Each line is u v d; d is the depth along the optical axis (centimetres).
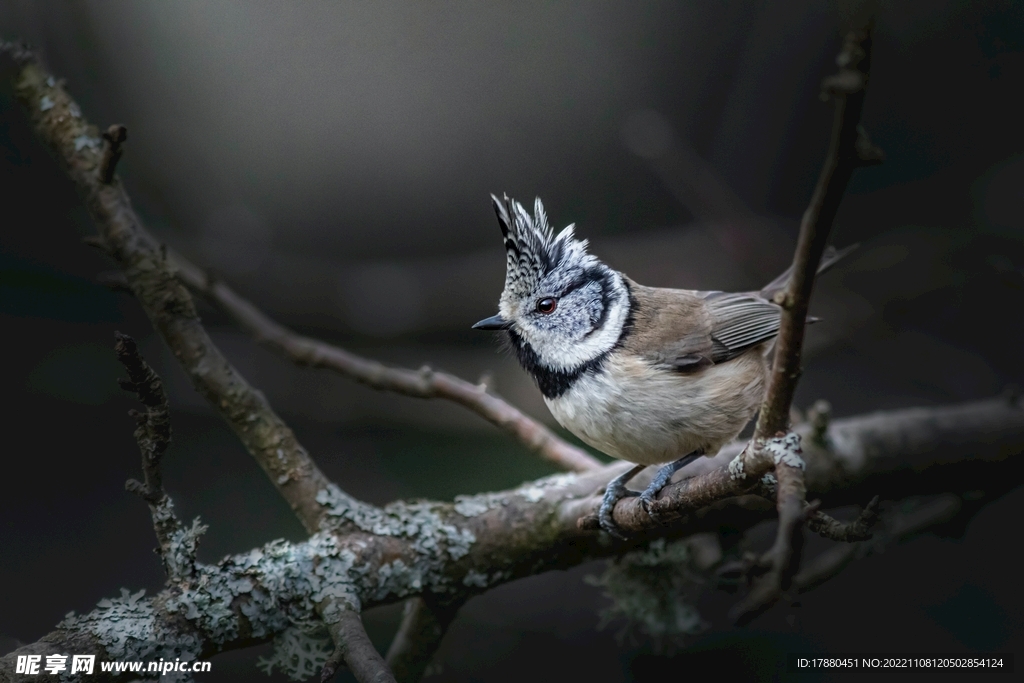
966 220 1312
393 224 1400
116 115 1266
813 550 1105
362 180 1366
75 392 1091
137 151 1279
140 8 1235
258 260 1347
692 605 862
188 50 1270
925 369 1192
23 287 1143
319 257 1399
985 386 1176
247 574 629
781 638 989
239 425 725
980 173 1315
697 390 713
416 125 1347
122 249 732
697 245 1424
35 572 979
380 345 1380
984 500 908
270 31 1289
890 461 867
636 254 1409
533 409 1235
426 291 1373
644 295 770
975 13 1209
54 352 1117
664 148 1233
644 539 775
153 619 589
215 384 726
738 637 988
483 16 1323
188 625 597
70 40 1207
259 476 1067
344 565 666
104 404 1098
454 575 716
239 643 616
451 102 1343
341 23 1301
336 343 1382
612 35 1343
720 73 1377
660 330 729
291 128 1329
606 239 1420
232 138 1324
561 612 1008
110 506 1041
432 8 1315
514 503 755
